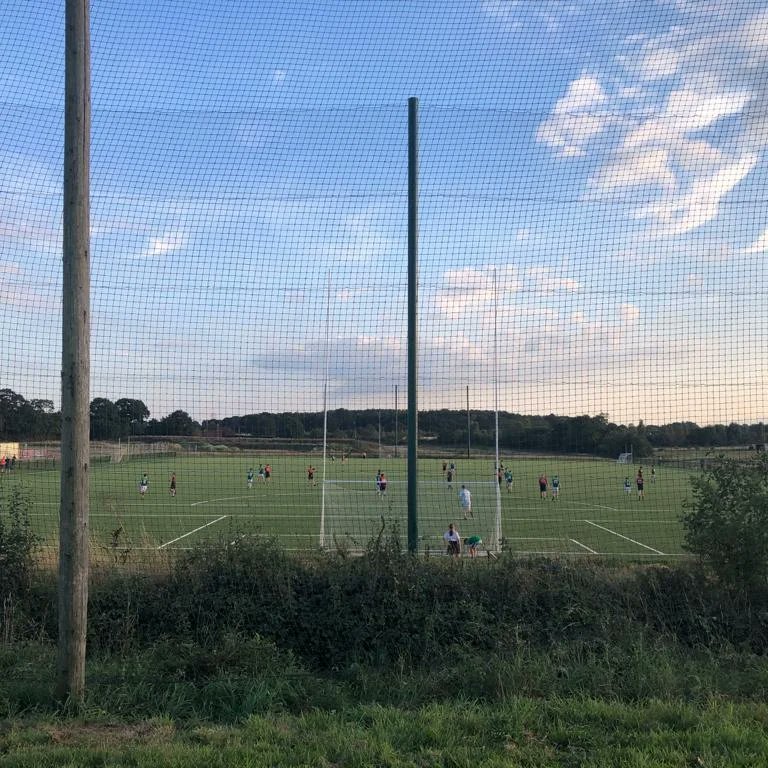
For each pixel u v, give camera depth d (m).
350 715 5.50
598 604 7.44
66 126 5.83
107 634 7.36
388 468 39.88
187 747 4.72
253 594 7.55
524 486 46.34
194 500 34.25
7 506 8.31
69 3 5.82
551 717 5.31
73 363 5.77
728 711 5.25
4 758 4.53
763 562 7.32
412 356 8.81
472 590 7.46
